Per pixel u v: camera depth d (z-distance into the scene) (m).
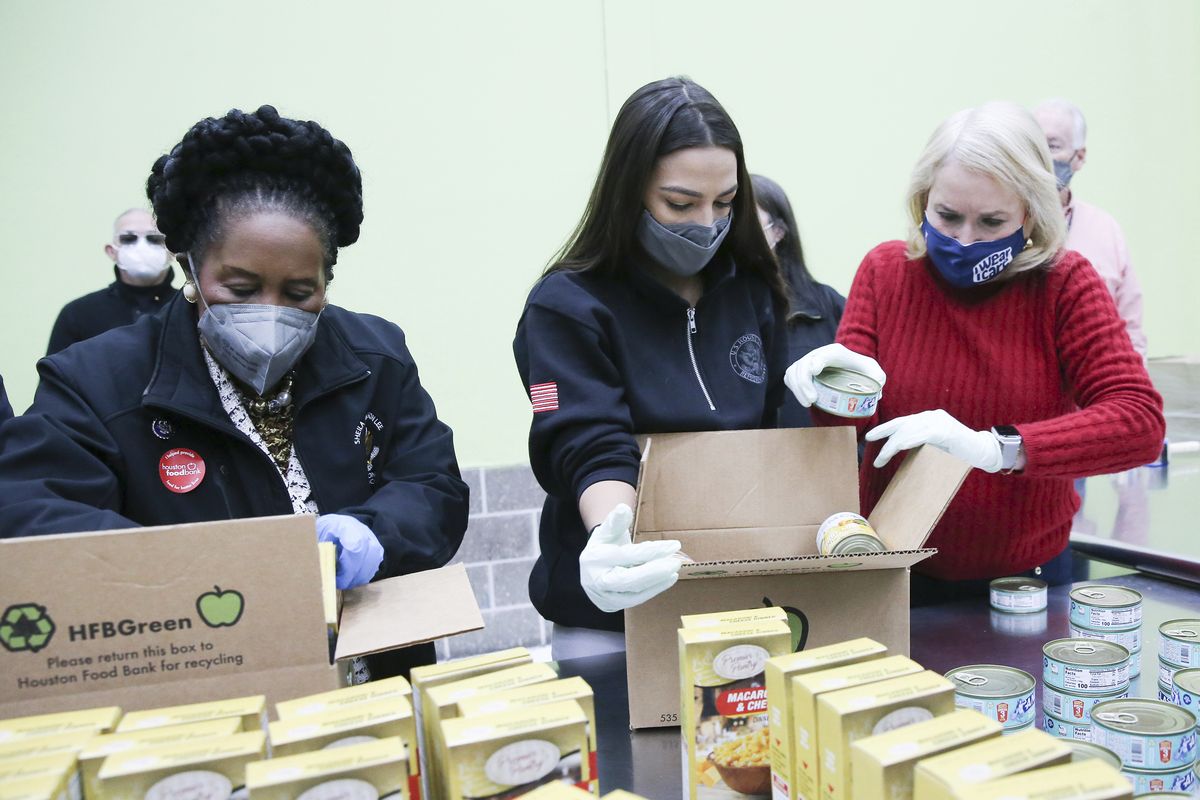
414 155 3.44
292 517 0.92
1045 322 1.51
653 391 1.42
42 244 3.22
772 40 3.69
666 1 3.57
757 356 1.53
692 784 0.94
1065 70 4.04
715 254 1.51
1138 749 0.92
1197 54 4.20
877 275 1.62
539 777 0.81
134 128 3.23
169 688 0.90
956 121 1.46
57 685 0.88
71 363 1.26
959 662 1.28
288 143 1.22
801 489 1.30
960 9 3.87
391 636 0.98
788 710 0.87
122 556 0.89
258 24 3.27
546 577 1.52
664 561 1.02
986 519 1.54
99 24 3.16
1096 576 1.82
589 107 3.57
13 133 3.15
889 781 0.72
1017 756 0.71
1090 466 1.37
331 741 0.81
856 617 1.11
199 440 1.28
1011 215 1.42
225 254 1.20
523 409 3.65
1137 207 4.26
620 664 1.34
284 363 1.23
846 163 3.84
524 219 3.57
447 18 3.41
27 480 1.14
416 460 1.42
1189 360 2.84
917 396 1.55
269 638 0.92
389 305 3.49
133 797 0.75
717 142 1.32
